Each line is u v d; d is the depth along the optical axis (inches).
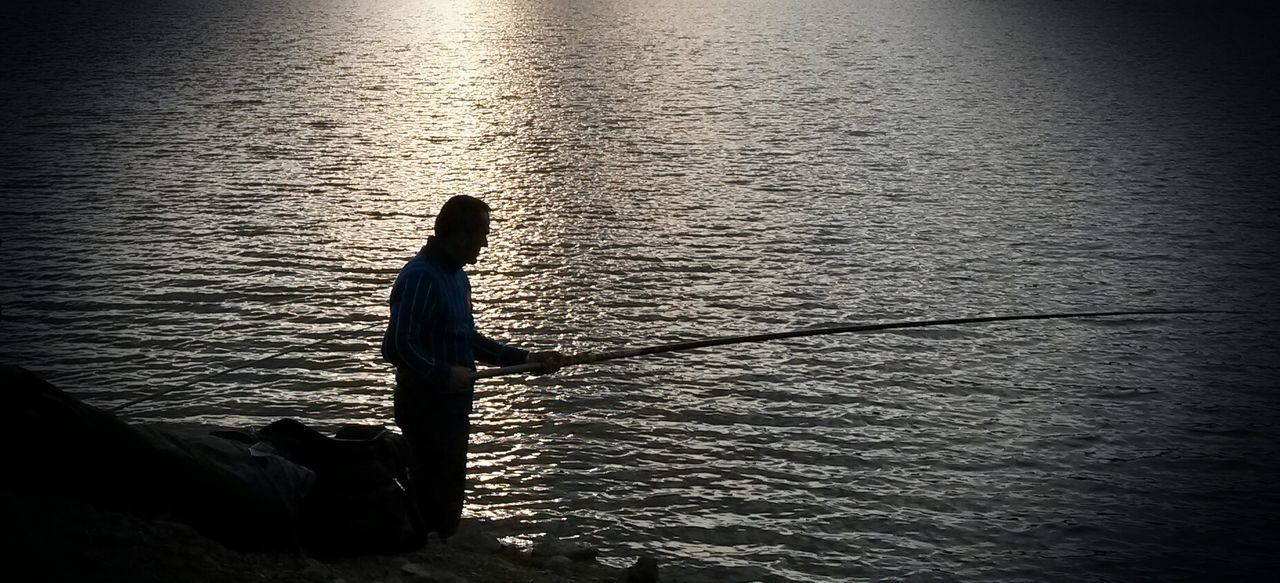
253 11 2893.7
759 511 507.5
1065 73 2075.5
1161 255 971.9
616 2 3496.6
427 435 241.3
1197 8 3289.9
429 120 1537.9
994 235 1019.9
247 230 970.1
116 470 189.9
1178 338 761.6
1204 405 649.6
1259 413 639.8
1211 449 591.8
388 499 229.5
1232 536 500.4
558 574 272.4
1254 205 1151.6
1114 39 2596.0
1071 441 597.3
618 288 840.3
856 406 633.0
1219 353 733.9
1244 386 679.7
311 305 776.3
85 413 188.1
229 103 1616.6
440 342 237.6
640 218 1045.8
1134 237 1025.5
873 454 572.7
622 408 617.9
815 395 647.1
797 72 2052.2
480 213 239.5
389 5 3238.2
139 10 2805.1
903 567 462.0
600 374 665.0
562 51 2327.8
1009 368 698.8
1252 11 3211.1
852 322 780.6
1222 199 1176.2
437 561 240.2
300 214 1031.6
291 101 1653.5
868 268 909.2
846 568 459.2
